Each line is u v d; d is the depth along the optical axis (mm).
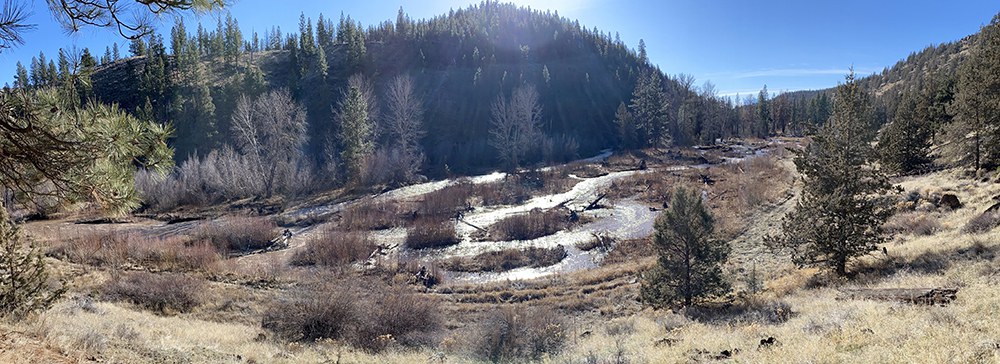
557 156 72562
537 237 35500
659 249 19156
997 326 7457
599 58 114562
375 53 101250
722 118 102000
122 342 8633
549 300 22797
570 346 13625
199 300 20328
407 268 28219
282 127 55406
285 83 86062
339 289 16688
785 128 128875
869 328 8664
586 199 46750
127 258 26203
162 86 68438
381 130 70875
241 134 57719
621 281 24828
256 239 33844
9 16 4309
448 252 32625
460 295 24031
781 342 9039
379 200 46750
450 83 90375
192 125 65250
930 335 7496
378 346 14273
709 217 18422
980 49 27531
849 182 17531
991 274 12641
